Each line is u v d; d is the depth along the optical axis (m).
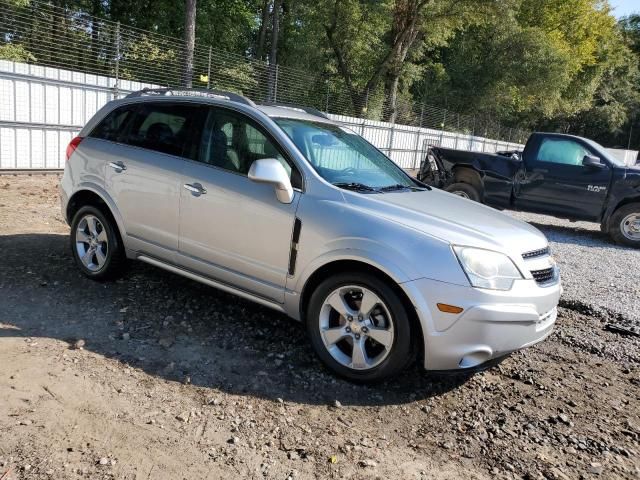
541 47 42.81
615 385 4.04
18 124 12.24
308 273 3.69
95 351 3.75
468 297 3.31
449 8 29.92
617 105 60.47
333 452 2.91
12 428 2.82
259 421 3.12
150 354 3.79
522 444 3.16
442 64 45.84
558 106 49.78
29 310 4.28
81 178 4.95
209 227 4.13
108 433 2.87
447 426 3.29
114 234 4.79
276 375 3.67
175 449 2.80
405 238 3.43
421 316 3.33
